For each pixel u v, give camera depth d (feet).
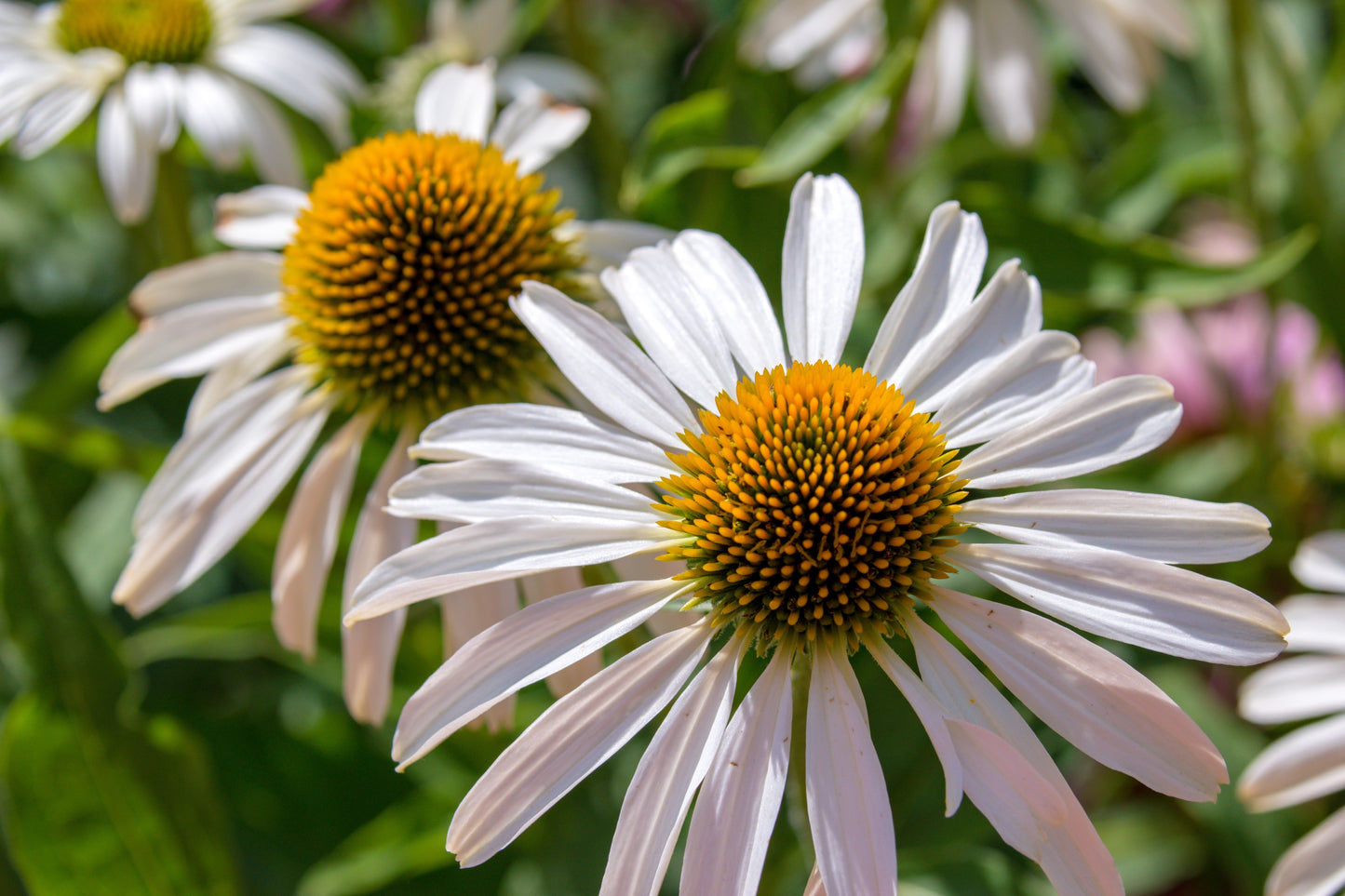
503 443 1.42
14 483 1.65
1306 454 1.81
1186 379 1.91
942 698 1.38
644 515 1.42
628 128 2.43
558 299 1.45
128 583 1.53
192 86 1.74
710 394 1.44
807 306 1.45
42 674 1.63
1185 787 1.35
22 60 1.73
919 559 1.40
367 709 1.49
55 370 1.74
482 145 1.59
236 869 1.67
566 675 1.46
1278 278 1.76
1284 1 2.20
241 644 1.72
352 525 1.70
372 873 1.65
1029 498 1.40
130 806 1.64
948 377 1.43
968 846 1.63
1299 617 1.55
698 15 2.36
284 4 1.78
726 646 1.40
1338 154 1.90
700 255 1.46
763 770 1.37
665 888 1.61
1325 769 1.52
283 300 1.57
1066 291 1.66
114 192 1.69
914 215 1.80
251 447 1.55
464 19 1.83
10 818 1.63
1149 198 1.85
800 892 1.60
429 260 1.53
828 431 1.42
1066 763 1.60
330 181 1.56
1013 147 1.78
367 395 1.55
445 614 1.47
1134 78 1.77
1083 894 1.34
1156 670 1.68
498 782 1.37
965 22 1.80
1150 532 1.38
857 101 1.68
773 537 1.41
